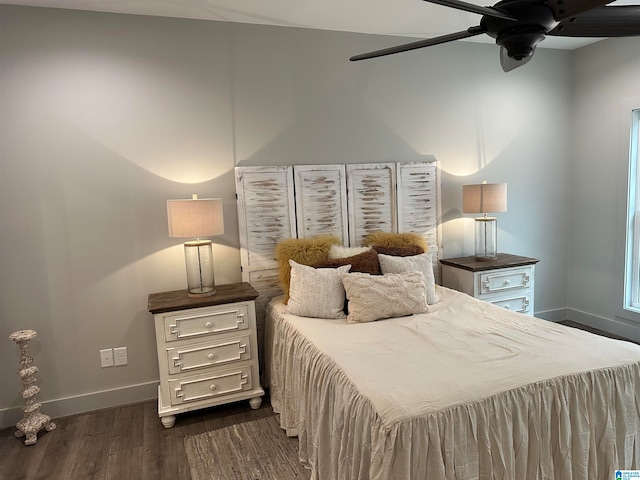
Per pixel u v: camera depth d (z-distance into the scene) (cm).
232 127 310
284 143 325
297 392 240
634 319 379
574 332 226
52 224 275
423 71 363
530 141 411
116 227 288
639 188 378
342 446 178
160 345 259
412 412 155
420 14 299
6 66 260
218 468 224
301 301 272
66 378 284
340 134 341
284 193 323
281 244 309
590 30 176
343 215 343
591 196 411
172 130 296
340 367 194
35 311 276
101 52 277
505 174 404
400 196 360
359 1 274
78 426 271
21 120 264
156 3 267
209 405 273
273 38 316
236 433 257
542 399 174
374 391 169
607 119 389
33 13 263
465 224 390
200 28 297
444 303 294
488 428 164
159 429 265
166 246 300
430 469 154
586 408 180
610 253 396
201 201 267
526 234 419
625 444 187
